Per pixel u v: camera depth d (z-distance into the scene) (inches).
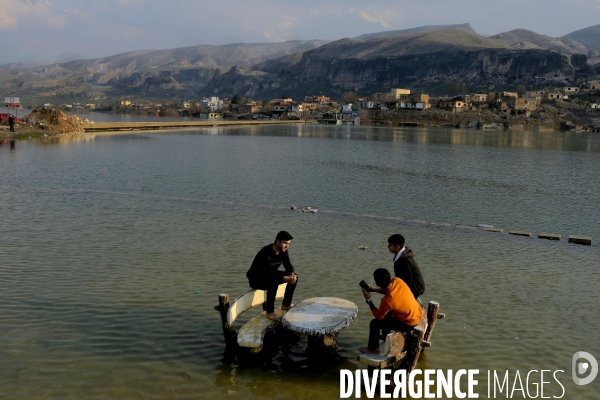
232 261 757.9
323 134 5565.9
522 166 2591.0
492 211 1328.7
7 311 537.0
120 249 801.6
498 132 7180.1
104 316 536.4
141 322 525.7
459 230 1056.2
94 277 659.4
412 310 433.1
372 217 1153.4
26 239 836.6
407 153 3248.0
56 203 1170.6
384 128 7652.6
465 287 687.1
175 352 466.0
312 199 1405.0
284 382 424.2
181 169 2001.7
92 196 1284.4
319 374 440.5
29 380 406.6
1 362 432.1
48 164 1951.3
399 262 471.2
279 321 485.7
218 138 4347.9
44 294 590.9
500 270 778.2
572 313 603.2
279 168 2172.7
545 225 1168.8
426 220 1173.1
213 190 1489.9
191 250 812.0
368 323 548.4
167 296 602.5
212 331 512.1
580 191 1756.9
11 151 2395.4
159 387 406.6
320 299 502.6
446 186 1776.6
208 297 605.3
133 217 1051.3
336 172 2082.9
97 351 460.1
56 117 4018.2
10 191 1302.9
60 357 446.0
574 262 842.2
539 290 686.5
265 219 1083.9
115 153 2568.9
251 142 3961.6
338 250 853.8
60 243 821.9
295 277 496.4
